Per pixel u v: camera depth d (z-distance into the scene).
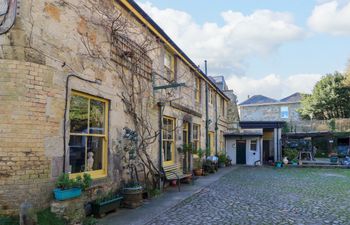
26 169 5.38
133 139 8.67
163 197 9.32
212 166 17.66
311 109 38.00
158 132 11.08
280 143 26.16
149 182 9.76
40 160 5.59
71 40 6.51
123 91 8.63
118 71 8.41
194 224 6.31
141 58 9.83
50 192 5.73
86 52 6.98
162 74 11.67
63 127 6.14
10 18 5.43
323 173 18.20
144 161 9.72
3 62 5.36
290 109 41.91
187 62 14.49
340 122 30.67
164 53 12.09
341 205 8.39
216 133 21.66
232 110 27.78
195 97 16.73
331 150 30.88
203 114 18.16
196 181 13.50
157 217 6.84
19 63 5.43
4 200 5.16
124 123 8.62
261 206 8.16
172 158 12.86
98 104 7.62
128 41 8.98
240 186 12.00
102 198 7.10
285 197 9.56
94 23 7.35
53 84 5.94
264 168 21.83
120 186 8.23
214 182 13.16
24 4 5.48
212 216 7.00
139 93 9.58
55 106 5.97
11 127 5.31
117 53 8.35
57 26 6.14
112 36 8.12
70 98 6.47
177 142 13.15
